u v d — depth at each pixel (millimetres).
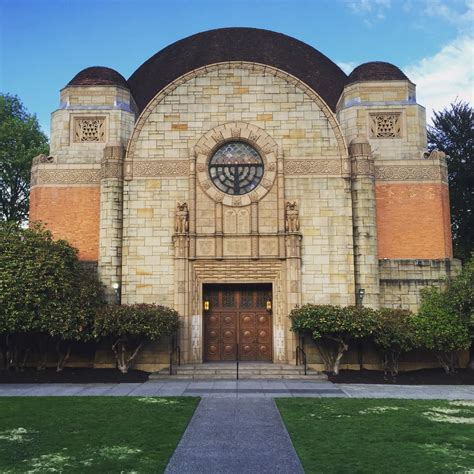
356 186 27156
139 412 16078
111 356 26094
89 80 31062
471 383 22922
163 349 25984
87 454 11617
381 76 30953
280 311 26391
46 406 17094
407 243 28297
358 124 30406
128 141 28688
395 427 14117
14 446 12250
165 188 27344
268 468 10664
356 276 26594
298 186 27172
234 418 15320
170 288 26625
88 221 28688
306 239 26766
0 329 22703
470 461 11078
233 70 28172
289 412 16094
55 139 30516
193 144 27609
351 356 25859
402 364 26188
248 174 27594
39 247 24672
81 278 25312
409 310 25766
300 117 27719
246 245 26688
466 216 41562
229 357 27078
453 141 43031
